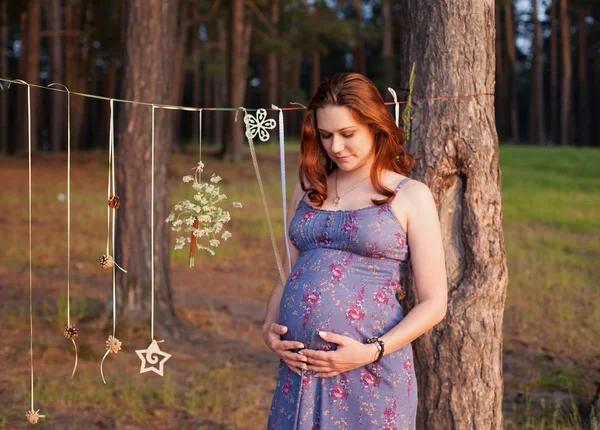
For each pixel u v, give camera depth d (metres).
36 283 8.12
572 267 9.51
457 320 3.06
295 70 40.38
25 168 19.08
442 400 3.10
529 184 19.59
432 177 3.10
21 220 12.25
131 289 6.17
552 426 4.08
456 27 3.07
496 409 3.13
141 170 6.11
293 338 2.30
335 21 27.89
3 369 5.23
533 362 5.75
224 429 4.27
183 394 4.88
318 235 2.34
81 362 5.44
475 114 3.07
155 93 6.11
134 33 6.05
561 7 37.66
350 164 2.31
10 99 32.53
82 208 13.65
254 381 5.26
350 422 2.26
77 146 27.50
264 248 10.83
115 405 4.60
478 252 3.06
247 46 26.48
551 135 41.97
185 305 7.46
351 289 2.27
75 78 26.72
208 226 2.58
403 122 3.20
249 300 7.93
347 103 2.22
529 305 7.49
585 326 6.80
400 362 2.28
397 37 40.28
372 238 2.25
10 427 4.16
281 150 2.58
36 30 24.02
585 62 41.34
